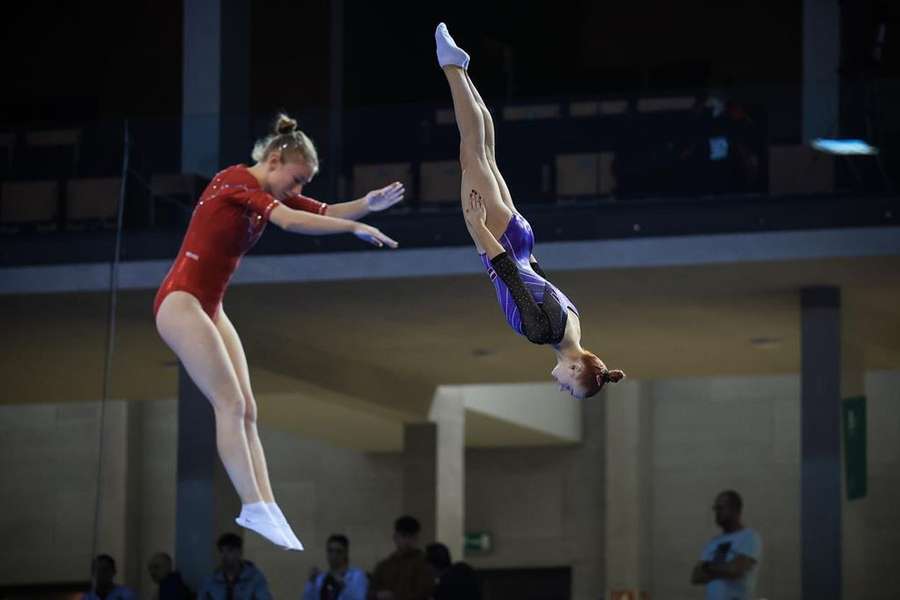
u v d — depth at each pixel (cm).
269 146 1544
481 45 4109
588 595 4809
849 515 2936
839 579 2783
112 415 4775
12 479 4819
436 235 2773
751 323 3222
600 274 2773
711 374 3909
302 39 4081
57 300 2900
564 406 4762
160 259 2833
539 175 2767
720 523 2623
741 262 2691
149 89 4131
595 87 3988
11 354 3453
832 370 2852
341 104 3866
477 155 1545
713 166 2723
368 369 3697
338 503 4912
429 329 3253
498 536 4928
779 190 2697
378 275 2783
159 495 4791
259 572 2739
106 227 2858
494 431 4619
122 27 4156
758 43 4081
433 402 4031
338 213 1555
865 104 2684
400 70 4034
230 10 3300
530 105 2784
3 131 2898
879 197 2659
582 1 4238
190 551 3005
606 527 4769
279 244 2817
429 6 4084
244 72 3341
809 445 2839
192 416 3039
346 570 2805
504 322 3181
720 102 2734
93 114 4091
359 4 3950
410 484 4050
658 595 4700
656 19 4178
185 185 2858
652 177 2738
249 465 1485
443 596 2589
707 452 4703
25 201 2878
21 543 4784
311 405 3988
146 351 3422
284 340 3312
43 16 4200
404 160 2805
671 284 2856
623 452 4741
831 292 2867
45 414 4825
